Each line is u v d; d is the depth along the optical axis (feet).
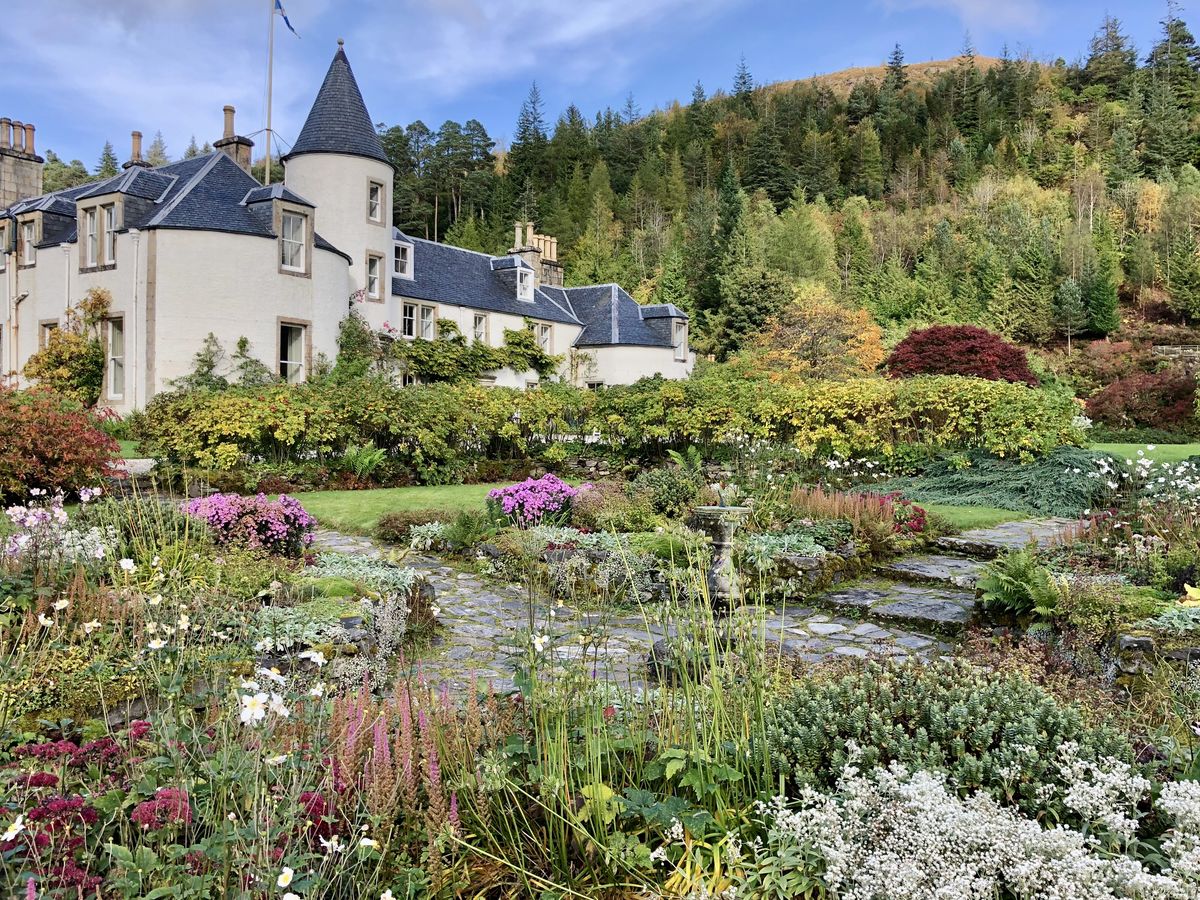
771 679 11.84
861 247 179.22
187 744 8.20
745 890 7.76
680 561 23.20
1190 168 195.31
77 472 31.86
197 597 14.16
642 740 9.57
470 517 28.04
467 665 16.42
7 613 14.53
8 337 75.92
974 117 251.60
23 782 8.13
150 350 62.80
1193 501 27.68
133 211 65.41
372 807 7.63
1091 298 144.15
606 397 53.06
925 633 19.45
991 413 39.88
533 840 8.32
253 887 6.59
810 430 45.14
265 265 65.92
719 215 178.09
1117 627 15.85
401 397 46.39
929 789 7.98
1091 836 7.84
